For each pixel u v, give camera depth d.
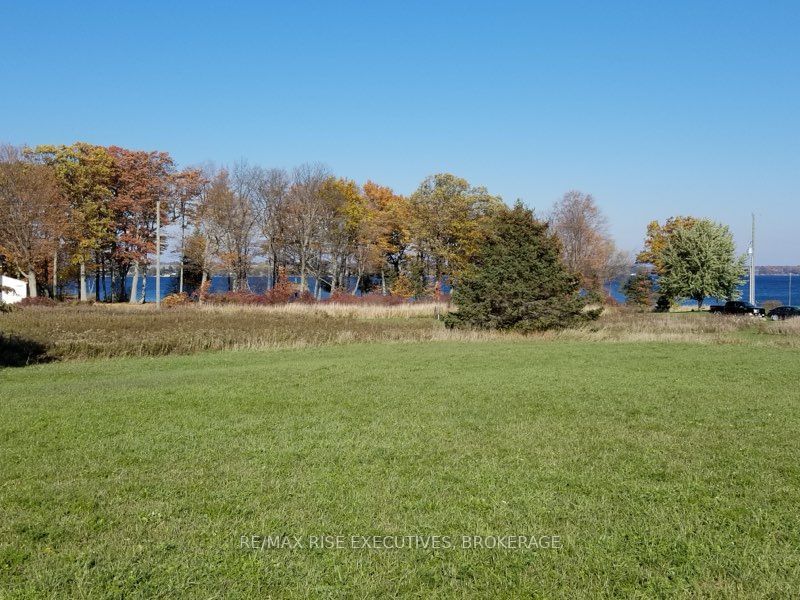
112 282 67.94
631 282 71.31
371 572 5.61
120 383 17.58
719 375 18.47
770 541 6.17
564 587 5.28
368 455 9.46
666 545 6.09
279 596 5.16
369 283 79.25
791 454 9.46
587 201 68.06
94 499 7.44
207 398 14.70
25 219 51.25
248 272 72.62
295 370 20.03
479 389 15.85
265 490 7.82
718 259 64.81
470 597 5.16
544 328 34.25
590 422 11.88
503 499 7.46
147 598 5.12
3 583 5.36
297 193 67.25
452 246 63.00
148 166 64.25
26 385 17.55
